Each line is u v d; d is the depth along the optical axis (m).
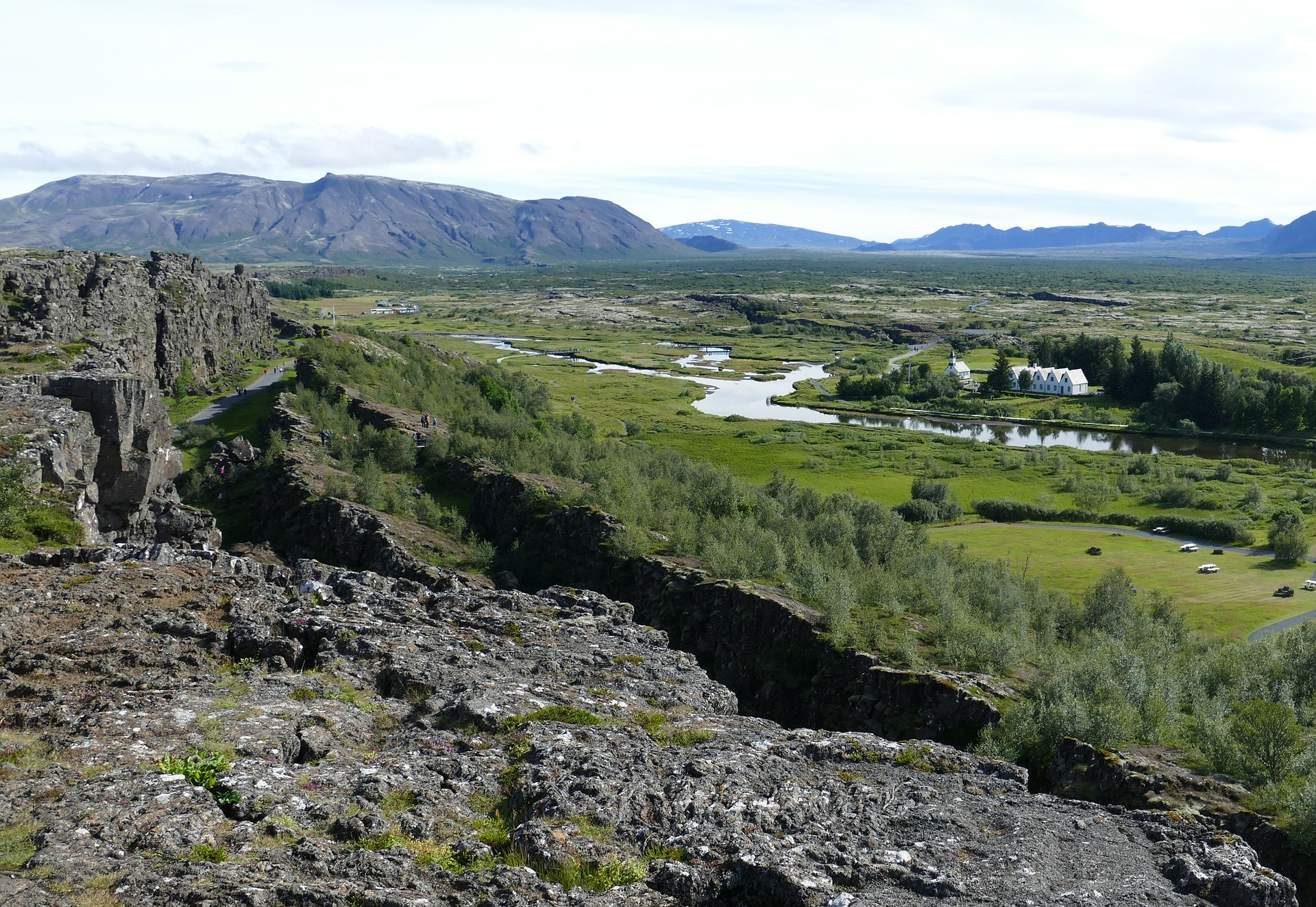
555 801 27.14
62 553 46.06
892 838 28.78
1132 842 30.53
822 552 109.81
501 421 146.38
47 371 90.31
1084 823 31.58
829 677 72.62
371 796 26.45
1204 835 31.11
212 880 20.41
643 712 37.56
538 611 51.84
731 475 152.00
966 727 63.16
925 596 91.12
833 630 76.56
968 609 90.75
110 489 78.94
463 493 115.19
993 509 176.12
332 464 115.88
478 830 26.06
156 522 82.50
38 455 65.00
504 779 29.22
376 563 85.69
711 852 26.03
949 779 34.94
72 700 29.83
